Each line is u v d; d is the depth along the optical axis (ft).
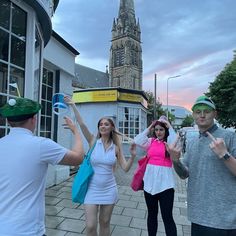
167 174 14.10
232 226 8.26
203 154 8.83
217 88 91.30
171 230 13.80
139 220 18.92
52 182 27.12
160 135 14.70
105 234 13.09
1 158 6.80
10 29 12.83
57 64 28.50
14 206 6.51
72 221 17.89
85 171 12.66
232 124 92.07
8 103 7.15
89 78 212.23
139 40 272.10
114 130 13.70
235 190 8.42
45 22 15.56
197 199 8.78
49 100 29.35
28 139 6.98
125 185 29.63
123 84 259.19
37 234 6.65
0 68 12.43
